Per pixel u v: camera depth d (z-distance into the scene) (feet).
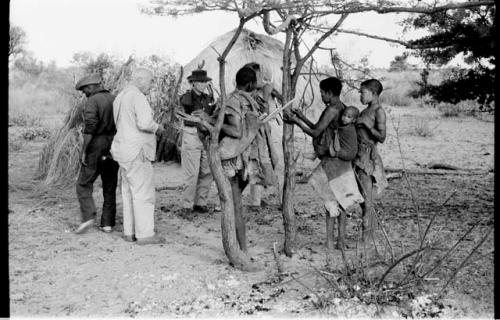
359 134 18.08
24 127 55.62
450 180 30.53
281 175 29.58
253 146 17.53
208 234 21.35
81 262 17.85
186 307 14.33
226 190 16.94
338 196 17.75
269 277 16.44
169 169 34.94
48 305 14.47
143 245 19.77
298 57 18.26
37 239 20.43
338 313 13.83
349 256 18.15
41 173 32.12
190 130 23.80
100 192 28.94
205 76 23.79
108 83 32.83
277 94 22.36
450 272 16.31
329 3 16.83
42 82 91.50
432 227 21.20
